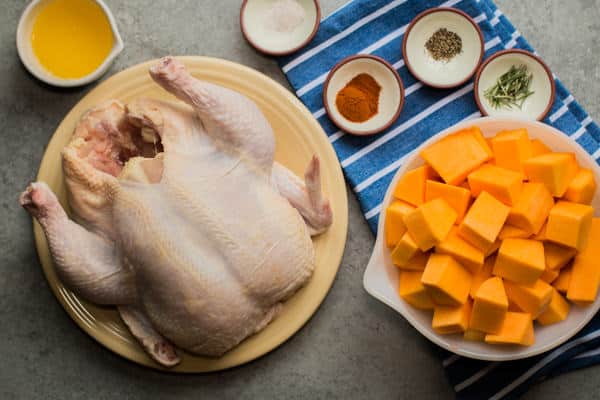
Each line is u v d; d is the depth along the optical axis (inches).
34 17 37.8
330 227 37.8
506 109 38.7
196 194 33.6
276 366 39.2
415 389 39.1
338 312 39.2
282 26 38.9
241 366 39.1
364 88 38.8
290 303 37.5
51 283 37.4
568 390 38.9
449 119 38.9
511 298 35.4
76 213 35.2
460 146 35.2
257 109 35.1
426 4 39.0
